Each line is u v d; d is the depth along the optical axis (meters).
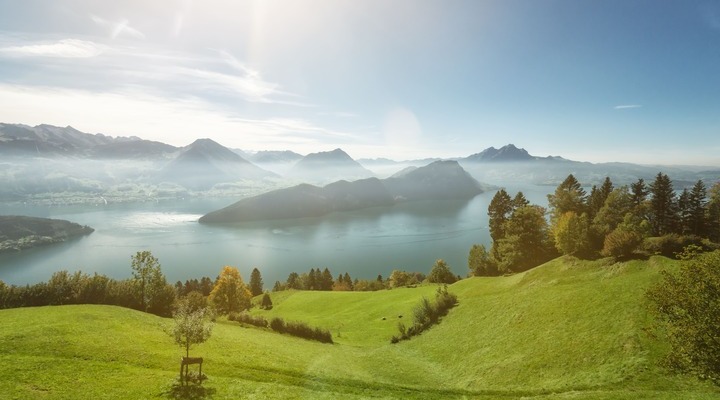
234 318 63.94
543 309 47.00
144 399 26.50
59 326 38.38
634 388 28.00
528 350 39.53
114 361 32.38
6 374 27.47
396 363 45.94
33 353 31.70
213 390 29.20
